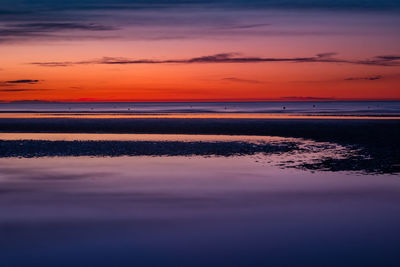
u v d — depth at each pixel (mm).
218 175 19062
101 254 9758
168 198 14805
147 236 10906
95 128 47156
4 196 15102
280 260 9445
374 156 24734
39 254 9758
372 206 13820
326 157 24594
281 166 21578
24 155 25422
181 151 27219
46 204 13984
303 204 14031
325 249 10055
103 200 14539
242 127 47094
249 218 12453
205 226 11703
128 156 25125
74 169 20609
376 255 9711
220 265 9211
